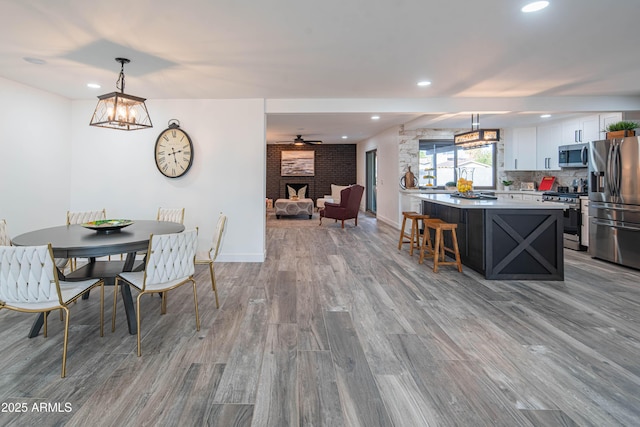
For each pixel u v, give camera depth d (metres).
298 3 2.19
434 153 7.82
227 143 4.83
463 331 2.65
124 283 2.63
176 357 2.27
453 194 5.69
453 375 2.05
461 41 2.80
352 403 1.80
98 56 3.06
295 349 2.38
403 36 2.70
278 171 12.18
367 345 2.43
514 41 2.81
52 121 4.42
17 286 2.06
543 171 7.40
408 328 2.71
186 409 1.75
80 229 3.08
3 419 1.66
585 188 6.11
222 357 2.27
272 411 1.73
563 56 3.16
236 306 3.19
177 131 4.75
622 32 2.65
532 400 1.82
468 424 1.64
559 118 6.26
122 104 2.91
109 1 2.13
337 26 2.52
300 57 3.14
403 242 6.20
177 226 3.25
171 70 3.47
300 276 4.19
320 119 6.75
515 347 2.40
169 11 2.26
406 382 1.98
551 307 3.14
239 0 2.14
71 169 4.78
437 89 4.30
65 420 1.65
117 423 1.64
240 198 4.88
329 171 12.20
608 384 1.96
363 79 3.85
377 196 9.72
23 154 4.01
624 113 5.02
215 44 2.81
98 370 2.11
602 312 3.03
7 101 3.79
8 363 2.18
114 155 4.80
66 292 2.27
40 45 2.80
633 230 4.42
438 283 3.89
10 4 2.15
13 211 3.91
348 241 6.49
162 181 4.84
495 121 6.62
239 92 4.42
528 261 4.00
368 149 10.54
